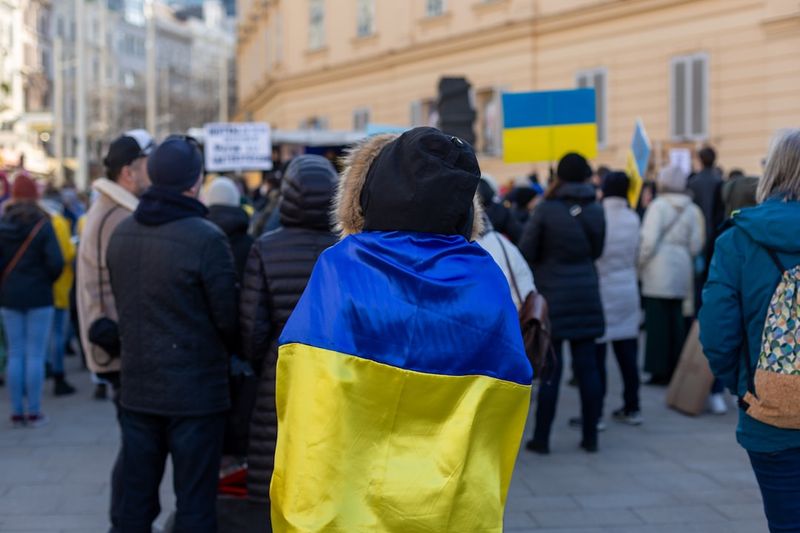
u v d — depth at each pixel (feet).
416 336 6.50
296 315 6.67
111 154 14.60
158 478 12.28
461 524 6.32
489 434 6.63
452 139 7.06
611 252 22.12
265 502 11.66
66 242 26.20
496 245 15.23
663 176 26.23
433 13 80.48
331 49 94.63
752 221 9.86
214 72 238.27
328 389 6.29
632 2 62.80
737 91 57.41
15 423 22.97
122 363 12.16
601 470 18.83
